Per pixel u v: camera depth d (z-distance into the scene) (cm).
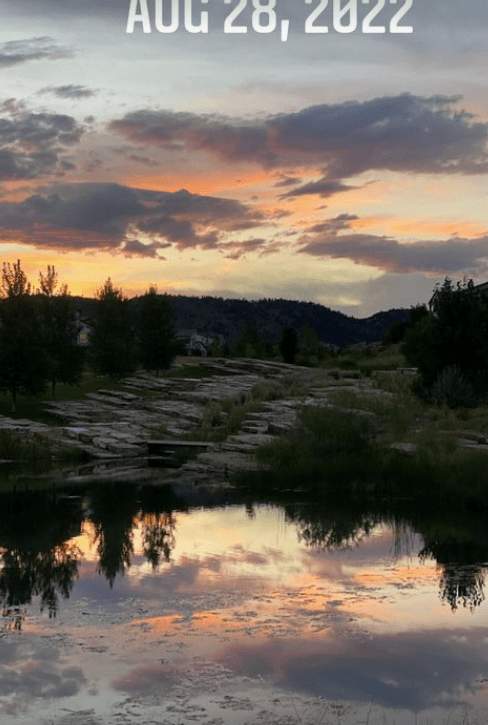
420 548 1386
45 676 797
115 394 4459
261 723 693
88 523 1636
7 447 2797
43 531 1552
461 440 2378
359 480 2066
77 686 772
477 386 3288
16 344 3659
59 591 1112
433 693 760
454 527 1565
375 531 1534
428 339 3450
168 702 736
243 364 5847
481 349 3353
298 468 2203
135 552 1367
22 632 931
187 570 1236
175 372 5709
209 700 742
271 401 3778
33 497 1983
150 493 2042
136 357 5200
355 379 4625
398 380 4219
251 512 1758
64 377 4300
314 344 7625
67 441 3092
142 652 866
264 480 2220
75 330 4500
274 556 1335
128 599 1071
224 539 1471
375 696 754
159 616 995
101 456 2820
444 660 850
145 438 3128
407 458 2095
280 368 5728
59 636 916
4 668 818
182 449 2881
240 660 844
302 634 930
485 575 1198
